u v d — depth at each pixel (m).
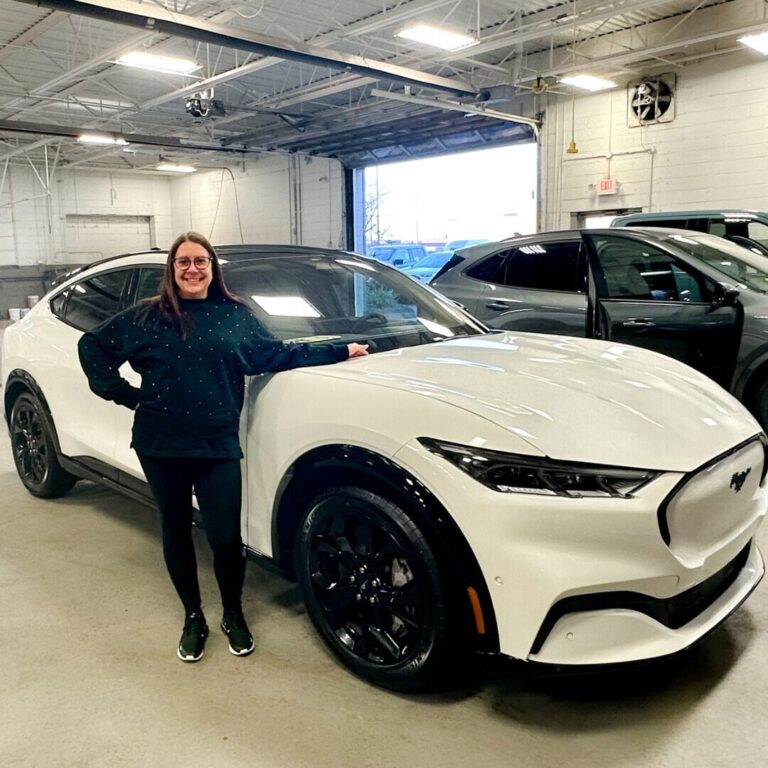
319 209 16.75
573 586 1.76
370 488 2.08
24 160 18.80
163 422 2.24
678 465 1.89
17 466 4.17
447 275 5.75
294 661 2.37
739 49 9.54
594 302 4.57
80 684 2.26
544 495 1.80
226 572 2.40
